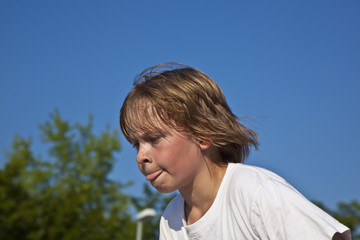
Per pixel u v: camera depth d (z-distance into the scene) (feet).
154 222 106.32
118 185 97.14
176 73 7.42
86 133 99.60
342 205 109.29
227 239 6.76
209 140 7.18
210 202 7.27
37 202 91.40
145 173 6.88
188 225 7.71
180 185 7.06
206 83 7.53
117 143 98.99
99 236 90.33
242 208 6.42
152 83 7.11
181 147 6.88
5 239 89.20
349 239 6.00
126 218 95.25
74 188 93.35
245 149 7.91
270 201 6.10
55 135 96.02
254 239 6.30
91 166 96.02
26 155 94.79
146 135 6.82
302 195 6.54
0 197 89.66
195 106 7.13
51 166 95.25
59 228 88.94
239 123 7.90
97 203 93.15
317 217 5.87
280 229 5.96
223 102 7.69
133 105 6.95
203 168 7.18
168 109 6.83
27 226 90.68
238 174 6.88
